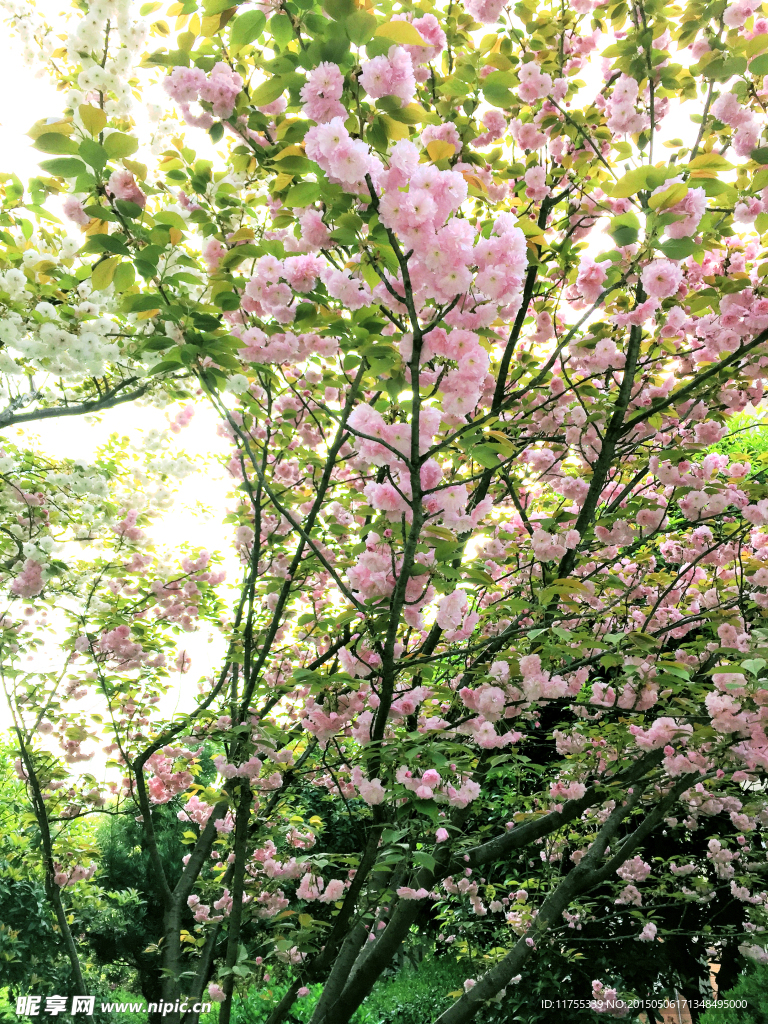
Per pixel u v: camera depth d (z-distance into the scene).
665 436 4.06
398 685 3.66
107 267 2.11
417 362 1.75
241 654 4.47
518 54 3.41
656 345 3.38
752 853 5.73
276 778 4.32
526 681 2.89
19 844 7.14
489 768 4.13
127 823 10.38
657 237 2.08
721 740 3.48
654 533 3.77
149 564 5.33
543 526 3.49
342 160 1.54
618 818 4.56
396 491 2.14
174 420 4.68
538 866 7.27
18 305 2.84
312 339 2.84
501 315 2.05
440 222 1.61
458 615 2.59
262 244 2.42
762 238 3.05
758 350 3.05
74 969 5.24
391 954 3.71
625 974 7.14
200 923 5.40
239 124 2.35
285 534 4.33
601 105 3.67
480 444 2.11
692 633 4.96
